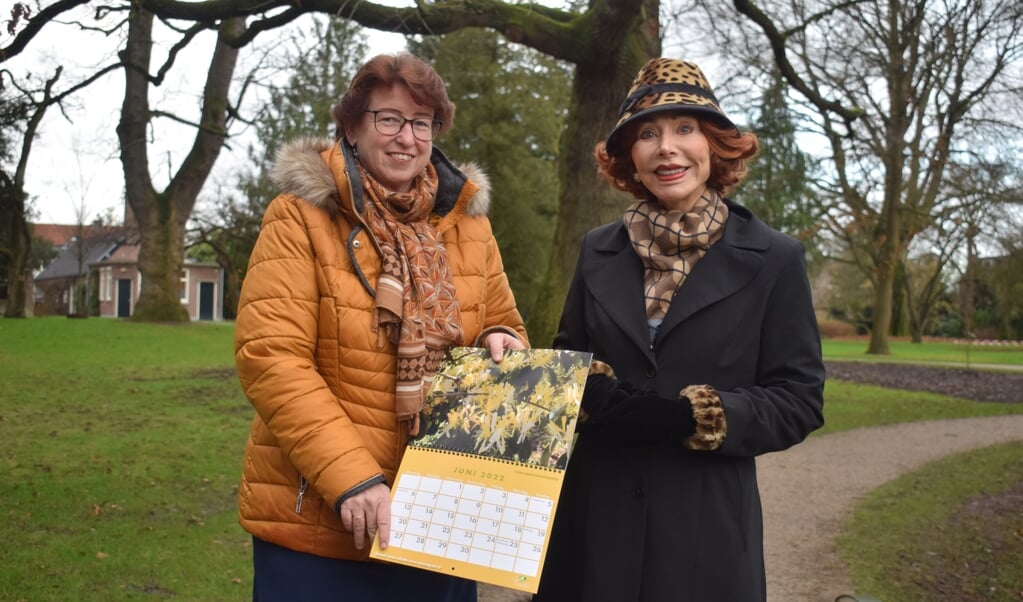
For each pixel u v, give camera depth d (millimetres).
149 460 7180
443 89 2281
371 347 2127
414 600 2217
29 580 4184
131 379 12469
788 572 5020
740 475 2117
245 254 37156
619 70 9867
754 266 2135
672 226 2164
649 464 2105
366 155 2248
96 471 6664
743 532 2074
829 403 13953
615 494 2127
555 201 27453
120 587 4168
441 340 2197
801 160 23094
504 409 2055
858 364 22156
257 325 2076
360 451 2002
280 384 2020
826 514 6496
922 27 19500
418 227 2256
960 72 21359
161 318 24156
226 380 12742
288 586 2113
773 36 11414
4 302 33156
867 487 7516
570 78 27172
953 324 43656
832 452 9422
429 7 9617
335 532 2105
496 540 1894
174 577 4375
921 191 25516
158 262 24266
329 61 17719
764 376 2146
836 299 44062
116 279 50031
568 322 2443
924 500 6941
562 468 1909
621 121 2244
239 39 10305
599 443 2217
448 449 2053
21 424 8641
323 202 2137
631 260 2275
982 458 9039
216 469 6988
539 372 2082
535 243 26766
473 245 2406
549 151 27984
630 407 2023
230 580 4375
